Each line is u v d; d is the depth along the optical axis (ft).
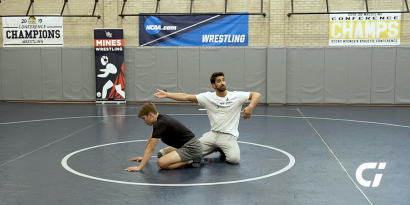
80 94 55.42
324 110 46.39
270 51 52.24
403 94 51.24
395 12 49.73
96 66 54.24
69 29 55.52
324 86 52.31
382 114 42.34
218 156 22.54
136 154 23.03
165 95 20.63
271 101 52.75
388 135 29.14
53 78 55.47
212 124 21.06
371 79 51.57
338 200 15.10
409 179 17.81
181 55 53.78
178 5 54.44
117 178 18.03
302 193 15.92
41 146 25.39
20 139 27.81
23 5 55.93
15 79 55.83
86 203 14.82
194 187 16.67
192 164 19.97
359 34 52.03
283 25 52.65
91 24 55.36
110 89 54.34
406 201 14.97
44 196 15.61
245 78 53.36
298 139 27.71
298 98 52.90
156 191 16.16
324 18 52.47
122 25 54.85
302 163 20.83
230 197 15.43
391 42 51.62
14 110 46.14
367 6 50.75
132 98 54.85
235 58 53.26
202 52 53.52
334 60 51.88
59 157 22.29
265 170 19.42
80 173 18.93
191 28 54.08
